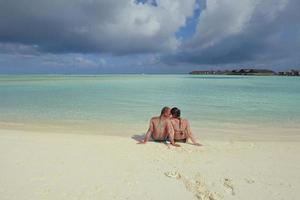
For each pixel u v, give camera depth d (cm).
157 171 581
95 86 3762
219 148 784
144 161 644
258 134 1008
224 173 580
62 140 840
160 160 655
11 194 456
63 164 606
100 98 2167
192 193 486
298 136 980
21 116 1345
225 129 1087
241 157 698
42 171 560
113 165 611
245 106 1736
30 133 959
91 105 1750
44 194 461
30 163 605
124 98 2180
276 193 493
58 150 716
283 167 626
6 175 534
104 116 1353
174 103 1869
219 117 1343
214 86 4009
